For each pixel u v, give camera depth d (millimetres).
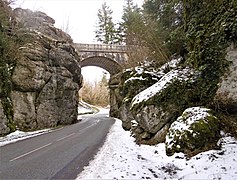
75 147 12500
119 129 21141
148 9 20328
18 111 20375
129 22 32281
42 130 21219
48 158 9961
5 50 20156
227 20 9547
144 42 25172
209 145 8750
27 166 8703
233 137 9078
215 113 10055
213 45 10172
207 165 7645
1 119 17047
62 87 27547
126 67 34125
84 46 39000
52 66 26344
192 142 8953
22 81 21203
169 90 12469
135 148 12008
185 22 12633
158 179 7176
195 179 6914
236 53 9539
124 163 8758
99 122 29359
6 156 10430
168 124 12039
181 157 8836
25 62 21953
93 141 14477
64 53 29031
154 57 22656
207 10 10977
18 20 25641
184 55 16781
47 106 24281
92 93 77688
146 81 19562
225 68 9914
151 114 12633
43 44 25609
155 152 10609
